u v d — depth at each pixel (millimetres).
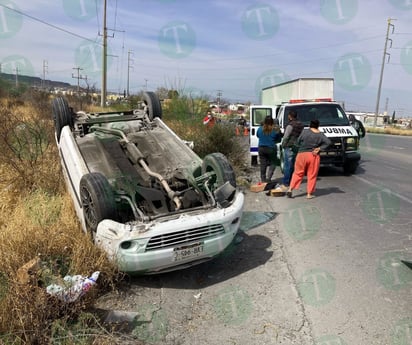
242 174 10266
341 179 9820
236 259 4898
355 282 4191
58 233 4504
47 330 3121
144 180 5230
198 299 3971
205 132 11047
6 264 3836
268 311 3711
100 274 4012
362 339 3246
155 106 7336
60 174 6859
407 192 8258
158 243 3883
